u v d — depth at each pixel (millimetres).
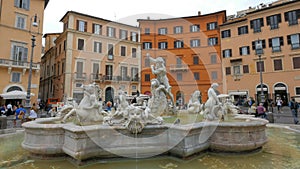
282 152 5086
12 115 17562
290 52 25891
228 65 30781
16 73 22844
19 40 23406
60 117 6516
